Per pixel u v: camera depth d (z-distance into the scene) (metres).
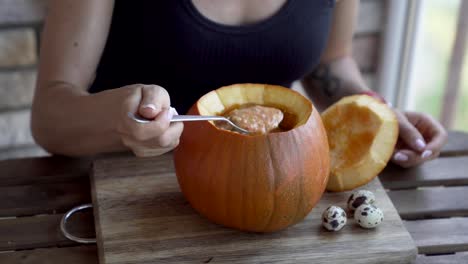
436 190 1.03
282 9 1.12
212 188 0.86
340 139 1.01
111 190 0.96
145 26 1.12
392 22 1.80
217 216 0.88
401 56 1.87
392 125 1.00
